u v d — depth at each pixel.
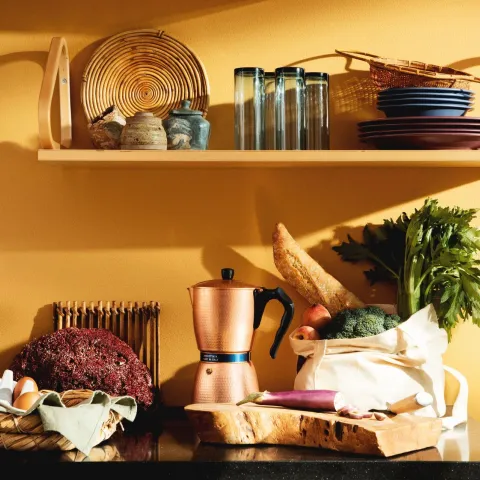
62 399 1.91
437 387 2.11
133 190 2.35
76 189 2.35
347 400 2.07
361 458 1.77
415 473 1.74
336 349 2.10
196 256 2.35
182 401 2.34
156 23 2.35
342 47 2.35
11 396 1.98
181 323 2.34
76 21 2.34
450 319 2.14
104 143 2.17
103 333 2.21
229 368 2.09
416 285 2.19
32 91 2.34
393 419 1.88
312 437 1.85
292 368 2.34
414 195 2.35
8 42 2.34
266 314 2.34
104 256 2.35
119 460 1.76
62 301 2.34
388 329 2.11
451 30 2.36
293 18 2.35
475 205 2.35
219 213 2.35
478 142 2.11
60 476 1.74
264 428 1.88
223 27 2.35
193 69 2.34
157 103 2.34
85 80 2.32
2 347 2.34
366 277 2.35
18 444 1.82
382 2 2.35
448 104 2.12
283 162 2.16
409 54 2.36
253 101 2.18
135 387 2.13
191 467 1.75
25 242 2.35
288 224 2.35
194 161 2.12
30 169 2.34
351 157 2.11
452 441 1.95
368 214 2.35
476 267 2.31
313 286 2.23
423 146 2.13
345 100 2.35
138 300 2.34
